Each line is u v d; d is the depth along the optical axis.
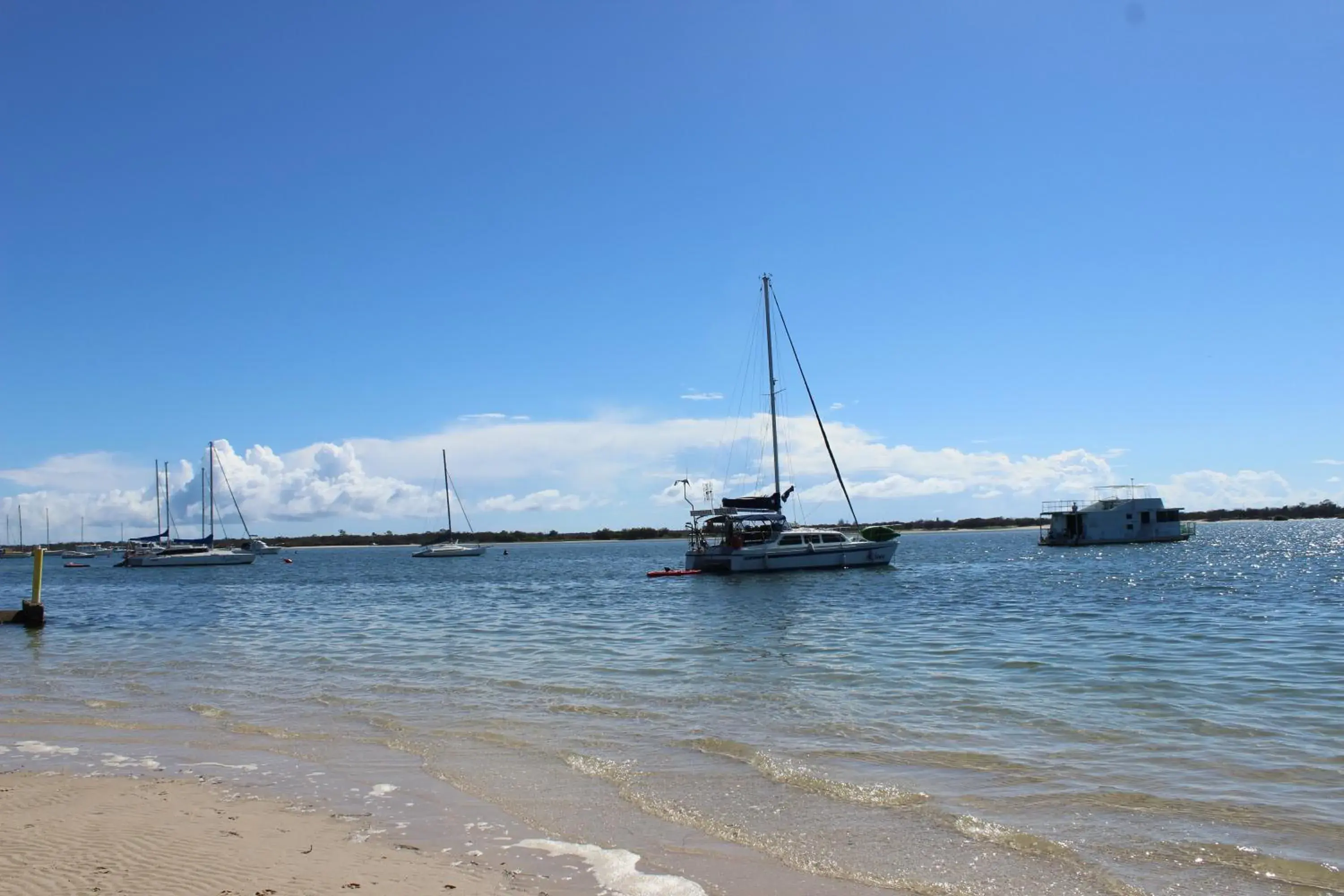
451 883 8.73
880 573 58.47
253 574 89.50
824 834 10.16
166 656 26.69
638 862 9.39
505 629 33.22
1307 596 40.41
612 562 104.81
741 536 58.53
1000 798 11.28
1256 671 20.14
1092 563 71.81
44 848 9.62
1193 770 12.40
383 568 99.75
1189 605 36.84
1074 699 17.23
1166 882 8.76
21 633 34.66
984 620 32.03
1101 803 11.04
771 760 13.16
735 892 8.64
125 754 14.43
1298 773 12.16
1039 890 8.63
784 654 24.09
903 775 12.32
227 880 8.62
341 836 10.23
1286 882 8.73
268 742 15.05
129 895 8.20
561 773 12.78
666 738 14.71
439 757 13.83
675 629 31.48
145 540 107.44
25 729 16.44
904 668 21.27
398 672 22.38
